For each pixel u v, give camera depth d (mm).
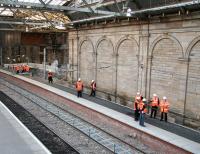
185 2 16609
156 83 20859
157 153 14039
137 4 20594
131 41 23188
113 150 13992
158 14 19766
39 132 16375
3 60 64000
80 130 16844
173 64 19203
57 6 19078
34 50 57250
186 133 16109
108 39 26156
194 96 17719
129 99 23812
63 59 47344
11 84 35938
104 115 19234
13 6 20938
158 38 20266
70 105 24359
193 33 17422
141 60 22031
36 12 31594
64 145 14414
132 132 16516
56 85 33000
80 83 25734
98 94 28188
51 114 20859
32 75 44094
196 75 17516
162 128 16750
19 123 14914
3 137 12758
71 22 29453
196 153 12539
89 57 29797
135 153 13820
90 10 20203
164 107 18656
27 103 24531
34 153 11117
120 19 23766
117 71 25297
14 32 50562
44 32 45438
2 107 18688
